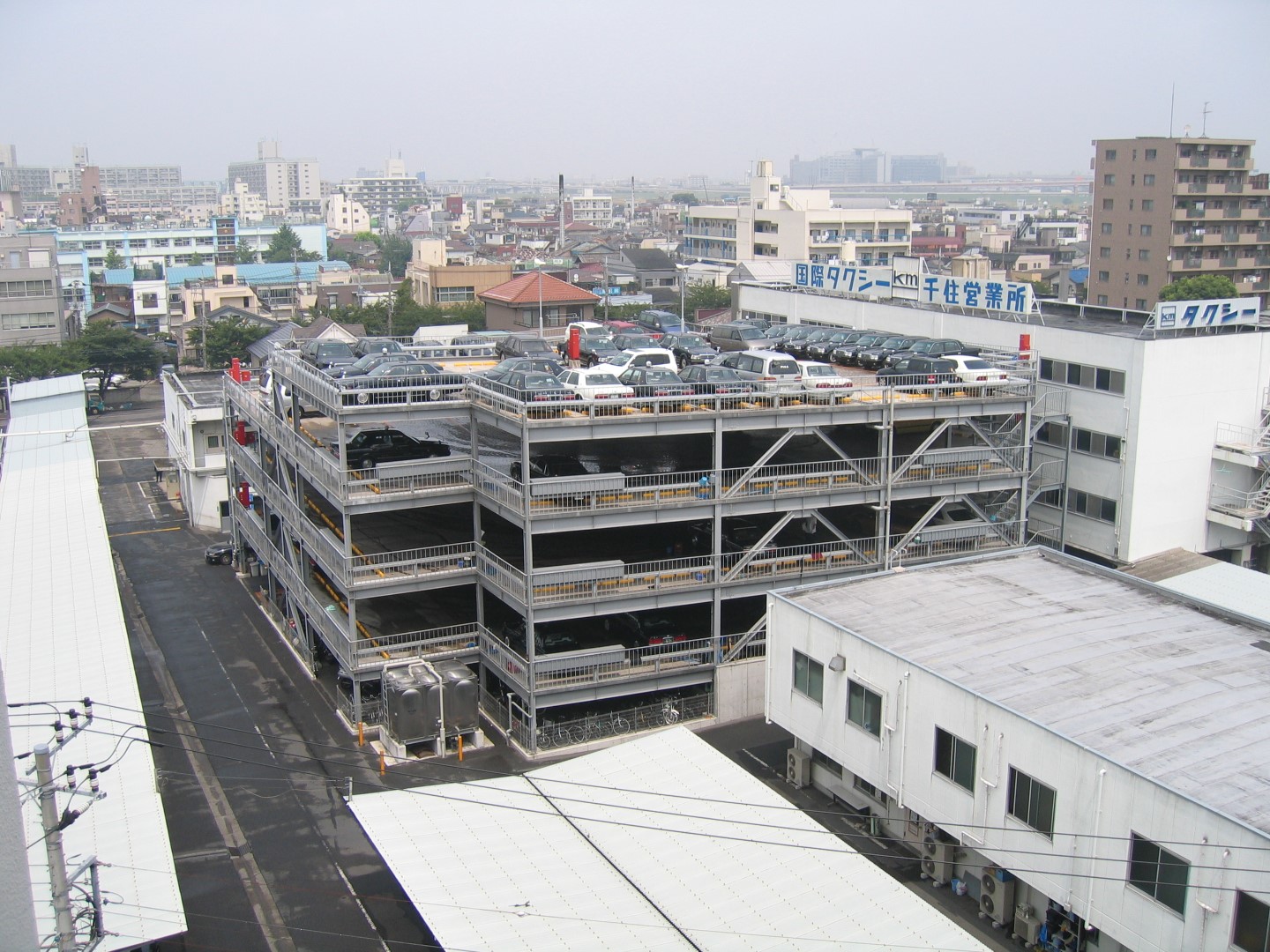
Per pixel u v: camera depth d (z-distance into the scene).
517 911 27.52
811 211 164.88
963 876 33.34
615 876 29.14
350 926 31.69
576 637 47.75
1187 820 25.67
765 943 26.22
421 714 41.59
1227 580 48.97
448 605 50.81
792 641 38.78
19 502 63.41
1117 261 132.88
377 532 51.94
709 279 162.62
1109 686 32.06
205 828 37.03
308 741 43.41
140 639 54.56
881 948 26.02
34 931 6.34
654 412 43.06
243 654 52.56
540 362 52.91
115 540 72.31
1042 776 29.42
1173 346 52.38
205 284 168.88
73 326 151.62
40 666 39.38
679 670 44.09
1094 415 54.47
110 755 33.06
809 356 63.53
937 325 65.62
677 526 51.56
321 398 46.06
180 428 78.06
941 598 39.66
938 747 32.88
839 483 46.97
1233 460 54.06
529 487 41.22
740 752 42.47
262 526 59.00
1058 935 30.06
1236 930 24.78
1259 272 131.50
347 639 43.56
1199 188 126.88
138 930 25.28
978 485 49.75
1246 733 29.08
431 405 44.28
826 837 30.92
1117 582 40.97
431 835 31.08
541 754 41.91
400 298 141.12
